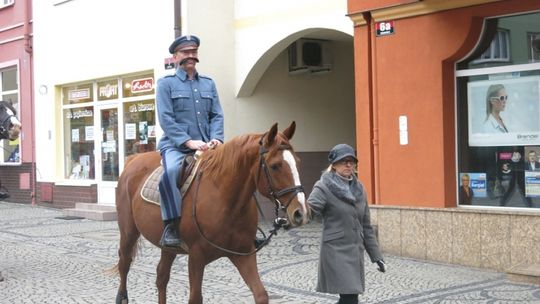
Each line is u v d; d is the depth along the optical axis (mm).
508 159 9250
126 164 6789
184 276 8797
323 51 14719
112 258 10352
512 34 9164
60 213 16656
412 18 9781
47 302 7414
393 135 10055
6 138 8805
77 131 17422
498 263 8961
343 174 5516
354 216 5465
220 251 5203
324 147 15219
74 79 16891
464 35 9219
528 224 8695
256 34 13375
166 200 5449
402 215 9922
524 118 9094
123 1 15234
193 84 5934
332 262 5422
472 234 9195
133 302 7410
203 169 5379
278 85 14461
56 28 17422
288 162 4691
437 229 9547
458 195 9711
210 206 5172
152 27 14477
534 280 8047
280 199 4691
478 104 9531
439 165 9555
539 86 8945
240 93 13844
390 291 7730
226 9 13766
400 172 9992
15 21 19109
